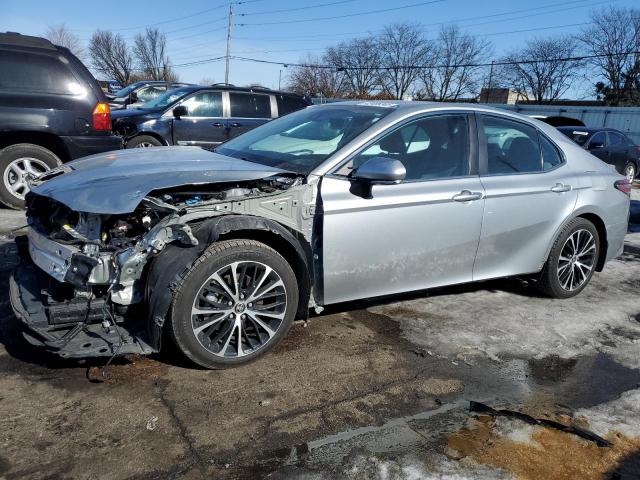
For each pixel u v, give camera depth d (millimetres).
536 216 4367
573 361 3705
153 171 3211
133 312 3055
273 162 3709
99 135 6789
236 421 2760
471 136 4098
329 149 3629
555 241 4602
